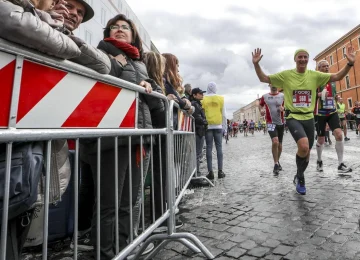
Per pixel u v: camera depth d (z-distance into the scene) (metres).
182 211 2.93
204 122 4.51
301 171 3.33
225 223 2.50
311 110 3.41
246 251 1.92
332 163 5.53
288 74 3.51
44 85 1.06
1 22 0.84
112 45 2.04
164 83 3.03
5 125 0.90
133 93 1.74
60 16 1.40
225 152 9.87
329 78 3.41
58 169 1.29
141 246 1.89
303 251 1.87
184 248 2.03
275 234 2.19
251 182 4.25
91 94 1.34
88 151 1.70
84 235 2.27
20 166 0.95
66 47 1.08
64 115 1.17
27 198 0.96
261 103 5.24
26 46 0.95
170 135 2.15
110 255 1.72
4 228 0.87
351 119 20.08
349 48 3.24
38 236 1.95
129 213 1.74
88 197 2.32
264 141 14.95
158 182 2.37
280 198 3.23
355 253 1.81
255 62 3.57
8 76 0.91
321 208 2.76
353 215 2.50
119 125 1.59
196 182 4.32
